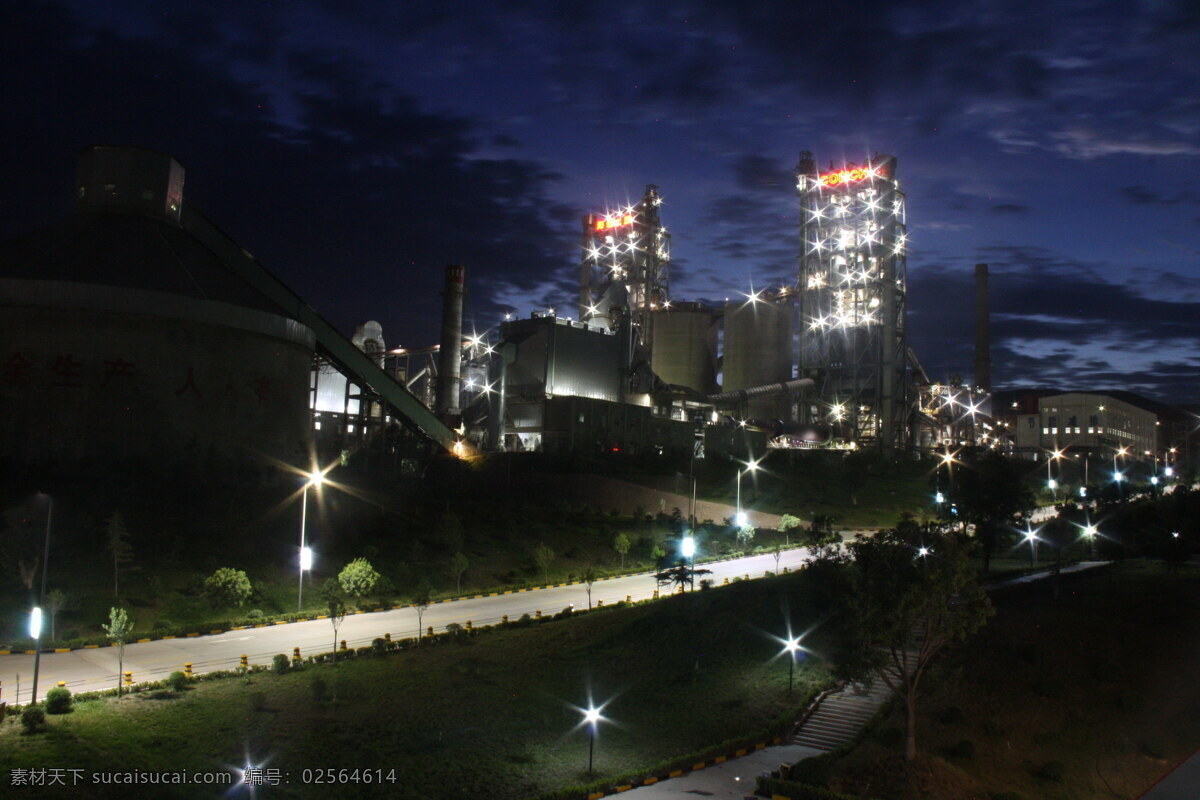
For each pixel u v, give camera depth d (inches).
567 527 3649.1
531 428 5531.5
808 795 1302.9
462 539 3176.7
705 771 1434.5
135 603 2301.9
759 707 1690.5
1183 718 1587.1
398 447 4719.5
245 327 3580.2
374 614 2436.0
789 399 7381.9
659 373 7815.0
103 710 1568.7
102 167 3828.7
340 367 4468.5
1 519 2672.2
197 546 2751.0
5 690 1659.7
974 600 1462.8
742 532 3570.4
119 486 3075.8
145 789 1273.4
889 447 6663.4
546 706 1697.8
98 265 3417.8
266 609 2400.3
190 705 1614.2
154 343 3366.1
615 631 2134.6
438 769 1407.5
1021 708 1593.3
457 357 5442.9
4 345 3189.0
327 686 1749.5
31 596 2206.0
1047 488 5728.3
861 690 1626.5
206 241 4065.0
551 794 1312.7
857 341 7052.2
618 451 5398.6
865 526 4168.3
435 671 1868.8
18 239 3654.0
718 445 6358.3
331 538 3065.9
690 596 2401.6
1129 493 4069.9
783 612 2159.2
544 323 5797.2
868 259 6939.0
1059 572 2421.3
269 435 3651.6
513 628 2263.8
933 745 1483.8
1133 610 2079.2
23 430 3139.8
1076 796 1357.0
